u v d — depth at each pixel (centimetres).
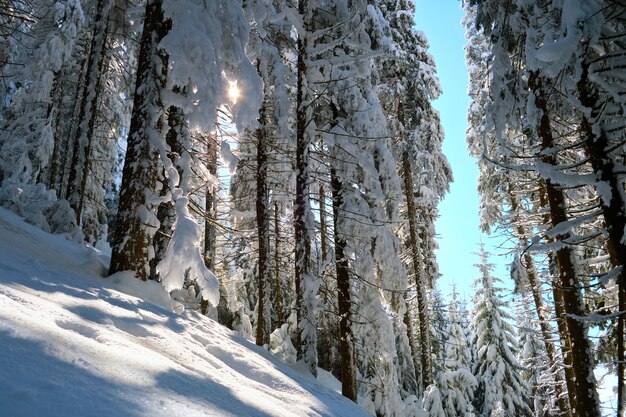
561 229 784
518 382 2791
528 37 850
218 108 859
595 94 768
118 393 254
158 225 800
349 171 1301
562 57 652
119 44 1527
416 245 2094
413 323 2491
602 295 1158
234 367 598
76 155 1322
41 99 1777
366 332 1305
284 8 1245
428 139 2188
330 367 2175
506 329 2936
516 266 1564
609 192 730
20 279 458
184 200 760
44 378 233
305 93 1272
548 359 1767
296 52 1391
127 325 460
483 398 3006
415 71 2070
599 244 1202
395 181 1444
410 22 2202
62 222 1218
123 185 802
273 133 1483
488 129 1024
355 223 1295
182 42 768
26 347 260
